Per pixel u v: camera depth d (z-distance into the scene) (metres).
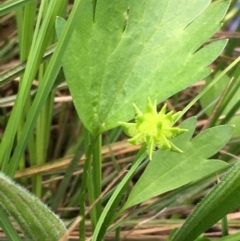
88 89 0.09
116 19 0.09
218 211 0.09
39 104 0.10
